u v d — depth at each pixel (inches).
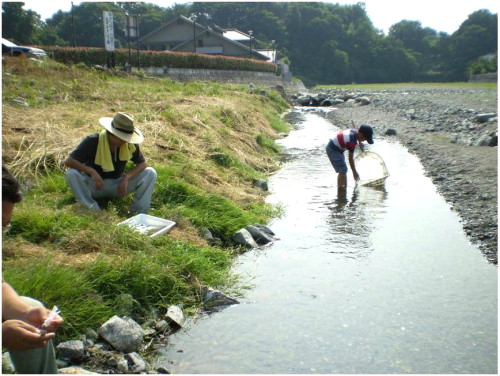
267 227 259.0
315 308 175.8
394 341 153.6
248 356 146.3
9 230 196.4
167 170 297.3
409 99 1258.6
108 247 193.9
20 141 300.0
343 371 138.6
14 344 96.7
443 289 189.9
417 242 241.4
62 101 463.8
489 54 3284.9
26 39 1957.4
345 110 1117.1
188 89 776.3
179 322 164.1
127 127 230.8
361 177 387.5
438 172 395.2
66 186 259.8
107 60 1069.8
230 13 3690.9
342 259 221.8
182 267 193.3
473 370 138.4
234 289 191.8
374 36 4183.1
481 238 243.3
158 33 2439.7
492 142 490.9
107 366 139.7
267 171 419.5
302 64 3870.6
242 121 555.8
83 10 2506.2
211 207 267.9
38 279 155.6
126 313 163.6
